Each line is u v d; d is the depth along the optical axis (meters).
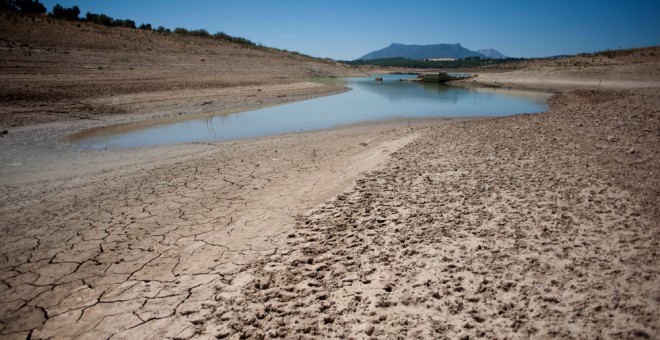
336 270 3.78
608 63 40.28
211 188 6.87
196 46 41.31
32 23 28.86
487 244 3.88
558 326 2.66
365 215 5.02
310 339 2.86
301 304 3.30
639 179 5.11
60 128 12.62
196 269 4.11
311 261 4.04
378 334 2.83
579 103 19.64
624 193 4.71
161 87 21.34
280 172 7.79
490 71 81.38
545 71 41.00
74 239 4.91
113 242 4.82
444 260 3.68
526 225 4.18
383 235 4.38
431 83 45.44
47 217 5.63
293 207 5.70
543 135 8.72
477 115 18.14
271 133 13.20
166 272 4.09
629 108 11.97
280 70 43.38
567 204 4.61
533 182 5.49
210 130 13.56
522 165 6.39
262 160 8.88
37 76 18.70
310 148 10.17
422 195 5.46
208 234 4.96
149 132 12.87
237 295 3.55
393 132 11.91
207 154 9.68
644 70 33.12
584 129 8.88
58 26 30.47
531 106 21.31
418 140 9.55
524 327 2.70
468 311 2.95
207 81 25.41
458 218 4.57
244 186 6.93
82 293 3.77
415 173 6.55
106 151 10.03
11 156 9.25
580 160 6.31
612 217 4.11
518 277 3.27
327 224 4.88
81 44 28.50
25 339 3.15
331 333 2.91
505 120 12.43
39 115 13.70
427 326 2.84
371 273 3.65
